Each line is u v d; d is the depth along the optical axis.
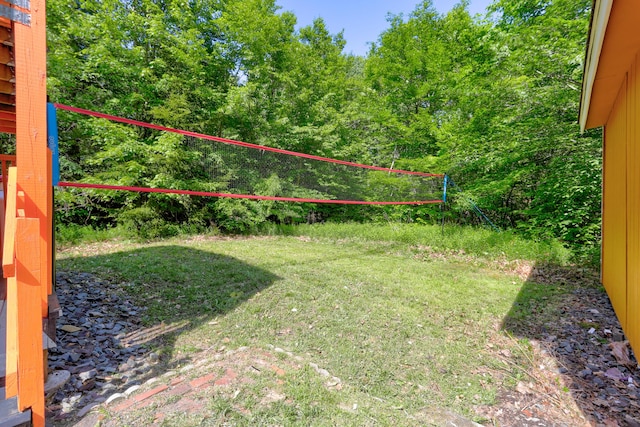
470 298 4.17
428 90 10.54
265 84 10.09
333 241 8.79
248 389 1.97
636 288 2.63
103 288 4.00
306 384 2.06
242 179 9.53
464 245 7.18
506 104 7.32
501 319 3.51
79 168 7.53
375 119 11.34
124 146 7.13
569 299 4.18
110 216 8.23
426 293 4.32
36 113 1.62
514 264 5.98
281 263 5.79
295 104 10.83
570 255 6.06
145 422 1.66
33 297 1.48
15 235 1.42
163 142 7.50
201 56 8.73
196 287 4.24
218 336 2.91
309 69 11.19
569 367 2.58
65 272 4.54
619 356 2.71
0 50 1.68
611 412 2.05
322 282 4.65
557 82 6.40
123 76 7.86
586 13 6.34
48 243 2.04
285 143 10.34
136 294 3.91
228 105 8.69
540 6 7.20
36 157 1.64
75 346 2.55
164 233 8.37
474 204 9.01
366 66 12.15
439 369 2.50
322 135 10.67
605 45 2.40
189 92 8.54
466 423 1.88
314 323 3.25
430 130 10.25
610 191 4.05
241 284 4.44
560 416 2.01
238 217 9.48
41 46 1.60
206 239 8.45
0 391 1.66
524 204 9.08
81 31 7.18
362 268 5.64
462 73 8.95
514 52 6.98
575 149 6.68
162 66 8.16
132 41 8.26
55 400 1.87
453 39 10.32
